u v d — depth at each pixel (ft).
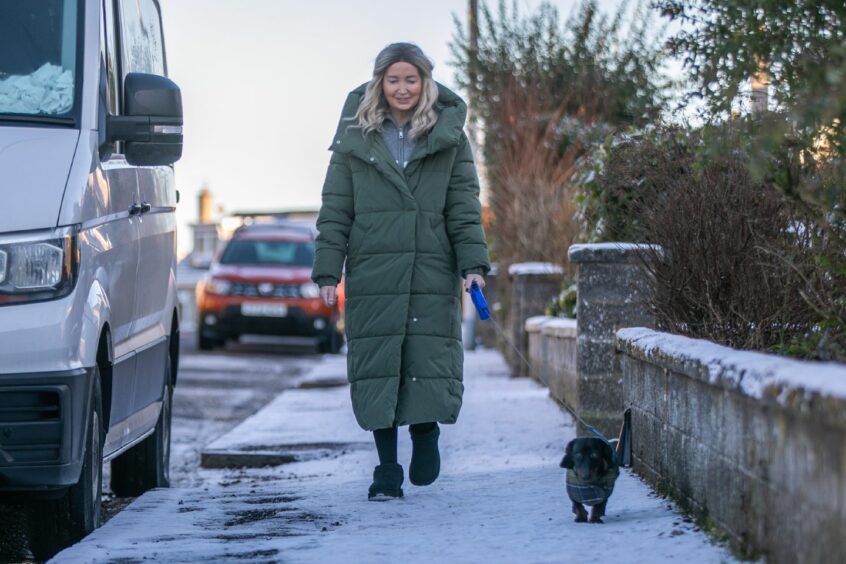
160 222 34.53
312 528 25.07
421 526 24.49
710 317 29.45
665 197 32.19
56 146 26.48
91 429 26.27
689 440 23.22
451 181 28.14
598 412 37.42
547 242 69.26
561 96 77.20
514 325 66.18
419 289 27.76
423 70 27.81
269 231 109.60
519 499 27.12
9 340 24.41
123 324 29.35
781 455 17.75
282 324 101.09
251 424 52.65
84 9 28.48
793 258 27.25
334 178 28.30
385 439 28.43
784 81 22.89
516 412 48.96
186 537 24.73
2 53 27.86
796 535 17.08
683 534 21.44
